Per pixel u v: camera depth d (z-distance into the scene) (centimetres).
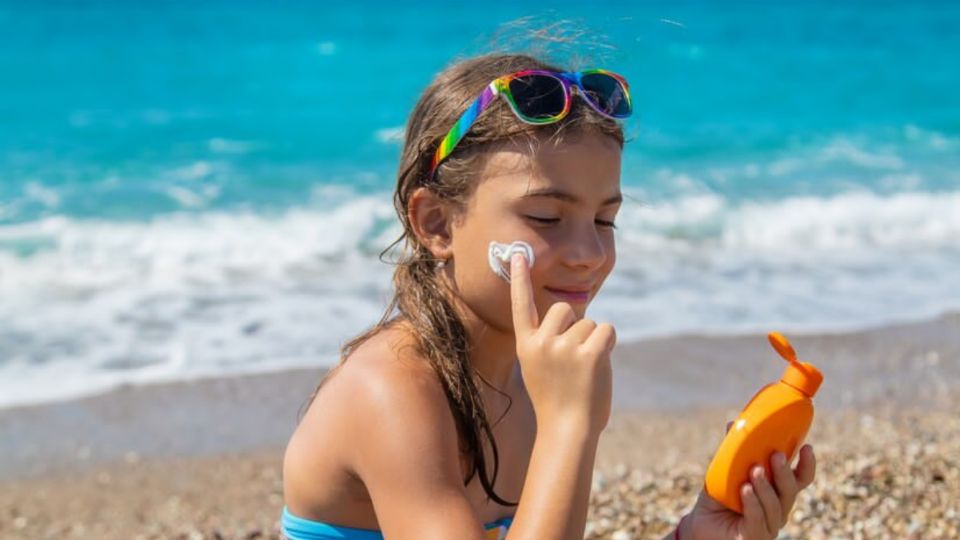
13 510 579
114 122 1944
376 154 1678
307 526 241
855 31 3572
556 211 222
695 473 562
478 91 230
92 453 653
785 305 941
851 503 486
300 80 2497
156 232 1173
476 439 232
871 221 1278
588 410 208
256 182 1455
